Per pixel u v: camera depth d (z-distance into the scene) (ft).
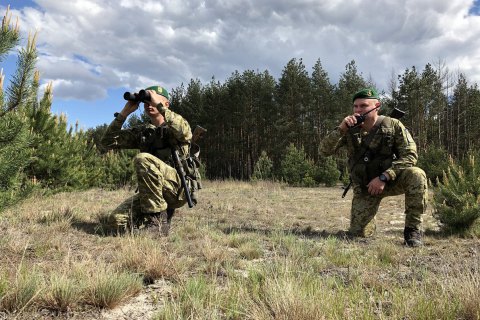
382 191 16.11
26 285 7.18
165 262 9.53
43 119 28.30
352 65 139.85
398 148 15.33
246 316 6.53
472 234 16.26
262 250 12.46
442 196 17.83
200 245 12.51
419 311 6.46
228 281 8.30
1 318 6.46
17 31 10.40
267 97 150.30
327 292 7.25
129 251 10.30
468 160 19.34
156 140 15.10
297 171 75.92
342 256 11.37
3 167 11.25
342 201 35.73
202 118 159.74
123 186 44.16
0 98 10.88
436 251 12.98
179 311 6.50
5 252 10.45
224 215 22.38
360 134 15.90
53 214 16.71
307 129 141.49
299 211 26.61
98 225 15.62
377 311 6.81
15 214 16.66
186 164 15.33
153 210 14.07
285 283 7.08
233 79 166.81
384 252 11.93
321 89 140.97
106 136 15.56
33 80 11.09
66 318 6.75
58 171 29.48
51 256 10.51
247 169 160.15
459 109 158.20
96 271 8.13
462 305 6.56
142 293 8.14
